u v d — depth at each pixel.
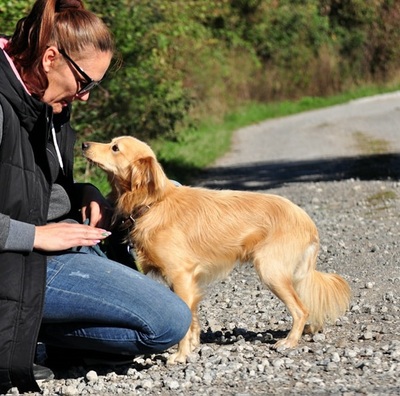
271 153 24.00
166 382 5.00
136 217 5.93
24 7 11.76
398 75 44.19
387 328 6.29
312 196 14.84
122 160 6.09
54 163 5.13
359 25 45.38
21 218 4.77
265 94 40.38
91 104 16.19
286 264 5.95
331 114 35.75
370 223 11.52
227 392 4.78
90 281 4.88
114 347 5.01
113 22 16.53
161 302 4.93
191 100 24.27
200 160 22.19
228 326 6.70
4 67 4.65
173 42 23.09
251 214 5.98
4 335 4.58
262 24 42.31
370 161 20.25
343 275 8.39
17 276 4.64
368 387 4.70
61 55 4.74
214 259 5.96
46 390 4.98
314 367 5.27
